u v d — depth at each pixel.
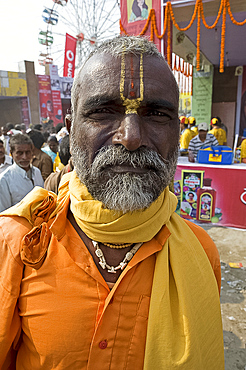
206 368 0.85
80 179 0.79
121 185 0.68
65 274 0.77
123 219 0.75
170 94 0.74
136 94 0.69
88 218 0.78
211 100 10.56
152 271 0.82
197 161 4.40
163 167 0.73
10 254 0.80
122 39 0.75
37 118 16.86
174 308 0.81
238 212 4.03
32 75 16.34
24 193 2.34
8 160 3.38
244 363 1.86
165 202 0.86
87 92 0.72
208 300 0.90
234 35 6.69
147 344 0.74
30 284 0.78
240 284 2.73
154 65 0.72
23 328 0.81
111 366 0.75
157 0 4.45
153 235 0.81
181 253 0.87
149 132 0.72
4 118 18.17
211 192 4.12
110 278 0.80
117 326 0.76
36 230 0.79
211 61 9.80
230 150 4.17
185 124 6.80
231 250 3.43
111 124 0.71
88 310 0.75
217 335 0.91
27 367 0.80
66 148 2.72
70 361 0.74
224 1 4.05
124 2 4.67
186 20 4.97
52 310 0.75
